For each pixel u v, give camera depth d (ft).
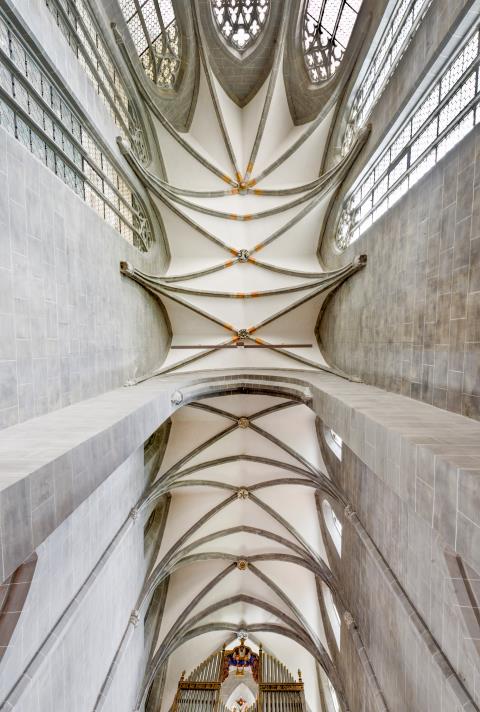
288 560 48.47
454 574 16.25
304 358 47.93
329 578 41.42
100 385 28.43
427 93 24.18
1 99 18.30
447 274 20.58
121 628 31.45
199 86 44.01
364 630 31.14
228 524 50.55
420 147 25.44
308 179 46.60
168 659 50.16
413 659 22.09
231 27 44.16
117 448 19.74
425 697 20.56
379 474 18.90
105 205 31.35
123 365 33.68
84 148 27.40
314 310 47.88
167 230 47.16
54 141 22.77
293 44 42.16
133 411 22.17
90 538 25.35
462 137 20.47
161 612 45.85
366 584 30.73
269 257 49.75
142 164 38.40
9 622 16.78
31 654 18.28
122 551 31.99
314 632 46.44
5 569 11.14
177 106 44.09
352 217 39.75
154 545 43.42
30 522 12.45
